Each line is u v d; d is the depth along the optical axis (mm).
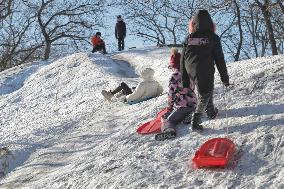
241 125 6648
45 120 12602
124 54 20438
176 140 6848
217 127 6840
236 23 28141
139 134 7672
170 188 5633
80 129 10297
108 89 14312
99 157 7309
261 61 9930
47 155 8883
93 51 24641
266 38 27578
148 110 9391
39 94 15672
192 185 5594
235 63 10781
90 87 15086
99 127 9797
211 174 5703
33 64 19609
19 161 9180
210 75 6695
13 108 14758
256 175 5445
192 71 6734
